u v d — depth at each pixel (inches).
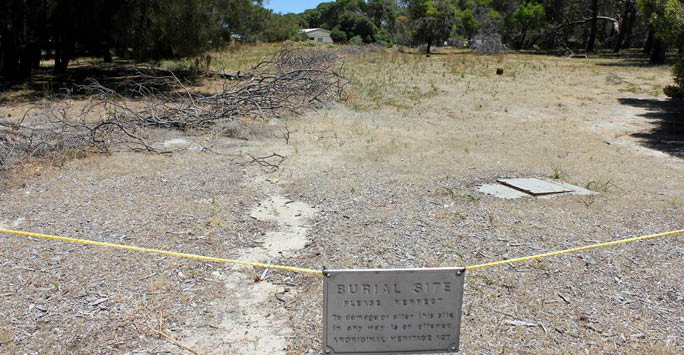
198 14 660.7
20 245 189.8
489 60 1083.3
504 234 210.2
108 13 613.6
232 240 200.7
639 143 393.4
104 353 133.0
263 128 406.3
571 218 229.1
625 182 287.4
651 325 149.1
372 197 252.7
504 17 1625.2
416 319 113.3
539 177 294.5
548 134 415.8
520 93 629.6
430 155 336.2
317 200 247.8
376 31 2960.1
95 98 535.8
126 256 183.5
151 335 141.1
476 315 152.5
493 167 312.8
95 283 165.2
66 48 758.5
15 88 592.1
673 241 206.4
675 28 459.2
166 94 576.4
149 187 259.6
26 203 233.8
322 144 361.4
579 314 154.0
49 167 287.9
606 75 834.2
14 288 161.2
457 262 184.9
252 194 254.2
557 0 1696.6
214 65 912.9
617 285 171.5
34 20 629.9
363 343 113.5
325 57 733.3
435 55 1211.2
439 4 1274.6
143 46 655.1
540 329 146.6
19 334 138.9
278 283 169.8
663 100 603.8
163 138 368.5
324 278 109.9
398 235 207.5
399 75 768.3
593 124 465.1
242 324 147.3
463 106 537.6
